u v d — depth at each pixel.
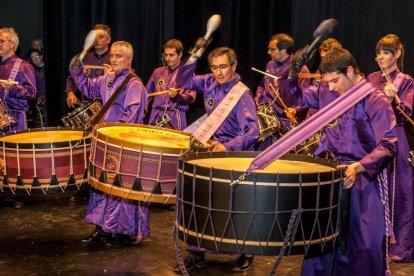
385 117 2.36
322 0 4.63
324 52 4.14
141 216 3.76
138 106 3.60
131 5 5.51
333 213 2.18
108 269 3.39
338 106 2.28
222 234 2.06
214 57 3.01
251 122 2.97
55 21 5.73
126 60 3.68
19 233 4.03
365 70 4.46
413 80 3.59
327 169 2.32
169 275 3.31
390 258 3.71
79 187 3.39
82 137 3.45
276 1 4.90
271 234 2.03
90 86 3.83
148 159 2.86
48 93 5.80
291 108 4.28
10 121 4.37
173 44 4.81
